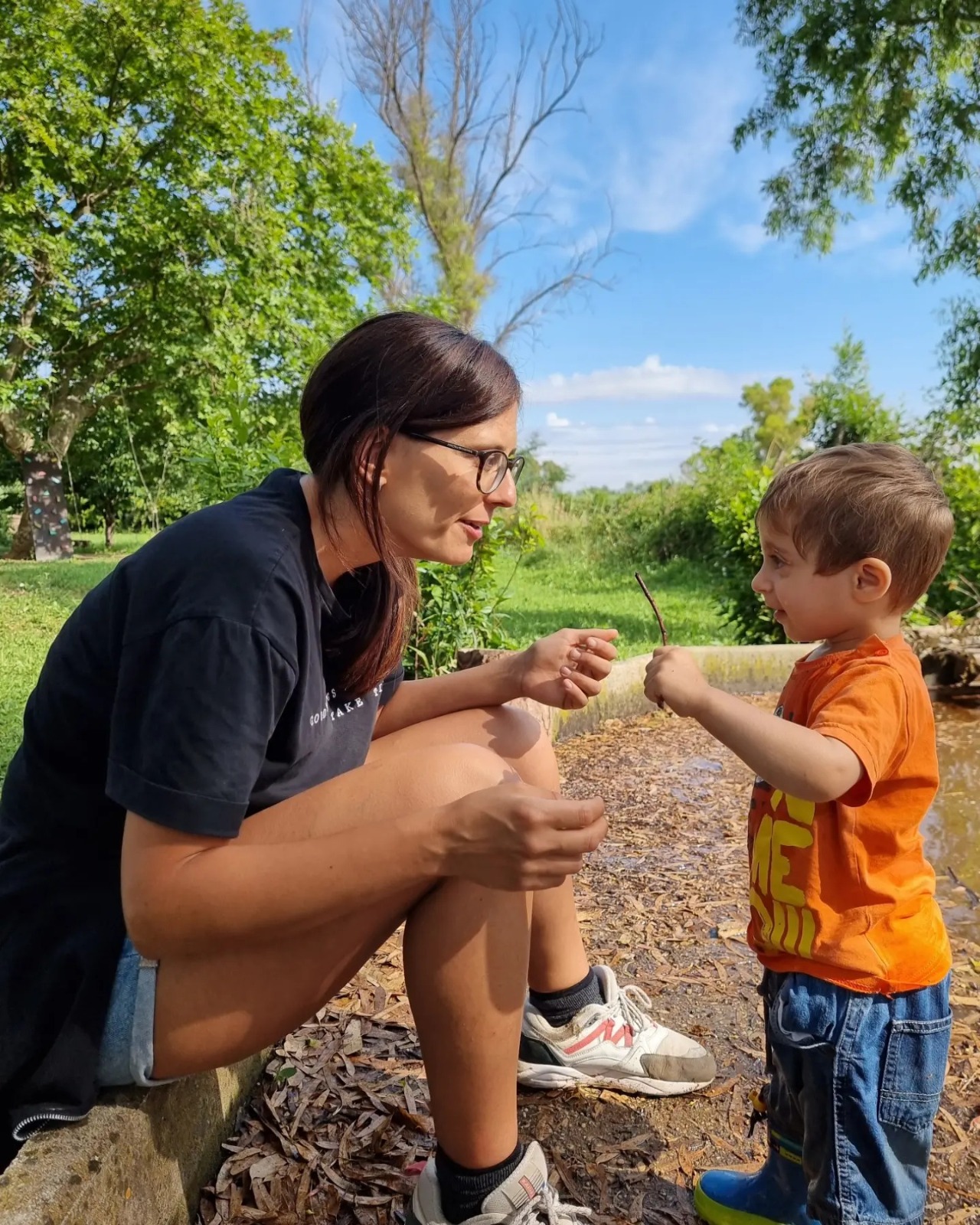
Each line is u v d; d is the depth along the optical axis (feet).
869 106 37.27
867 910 4.21
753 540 21.34
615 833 10.42
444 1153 4.30
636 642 23.91
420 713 5.88
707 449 56.90
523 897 4.17
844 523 4.42
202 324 49.11
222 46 48.78
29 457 54.39
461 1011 4.06
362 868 3.59
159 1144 4.34
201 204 47.09
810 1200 4.28
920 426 35.27
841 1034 4.12
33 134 43.19
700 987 7.05
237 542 3.74
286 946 3.96
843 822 4.27
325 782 4.23
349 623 4.44
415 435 4.03
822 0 35.76
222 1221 4.70
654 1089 5.73
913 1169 4.27
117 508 75.82
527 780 5.40
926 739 4.38
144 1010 4.00
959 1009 6.75
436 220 57.93
